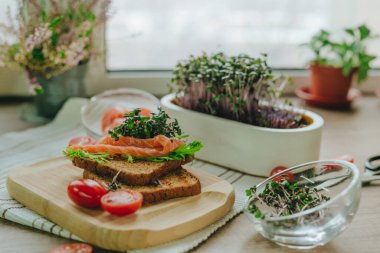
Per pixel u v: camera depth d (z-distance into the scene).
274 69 0.97
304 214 0.41
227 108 0.62
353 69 0.85
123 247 0.42
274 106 0.64
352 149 0.70
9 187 0.51
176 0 0.89
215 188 0.51
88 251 0.41
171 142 0.52
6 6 0.75
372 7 1.00
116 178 0.50
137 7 0.88
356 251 0.44
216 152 0.61
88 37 0.73
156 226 0.43
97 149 0.52
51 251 0.41
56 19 0.67
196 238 0.45
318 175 0.50
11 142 0.68
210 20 0.92
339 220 0.42
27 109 0.82
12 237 0.45
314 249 0.44
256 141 0.57
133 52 0.91
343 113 0.87
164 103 0.65
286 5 0.95
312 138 0.57
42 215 0.48
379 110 0.90
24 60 0.70
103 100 0.76
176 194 0.49
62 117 0.76
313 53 0.97
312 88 0.90
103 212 0.45
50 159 0.58
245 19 0.93
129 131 0.53
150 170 0.50
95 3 0.73
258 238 0.46
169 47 0.92
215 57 0.63
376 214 0.50
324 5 0.97
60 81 0.76
